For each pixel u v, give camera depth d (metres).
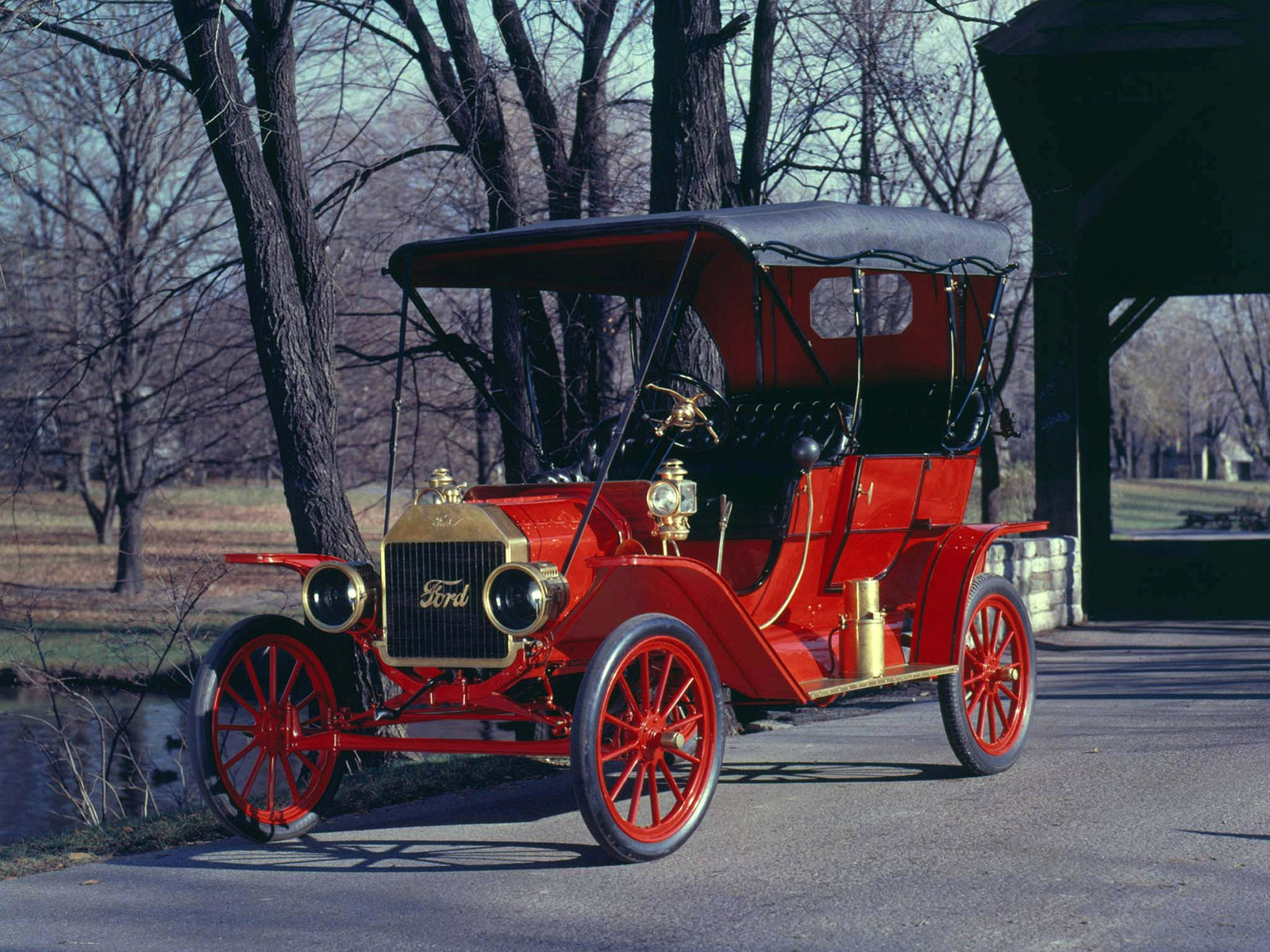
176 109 20.94
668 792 6.58
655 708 5.30
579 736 4.94
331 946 4.29
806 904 4.59
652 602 5.45
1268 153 15.48
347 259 17.42
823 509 6.21
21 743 13.95
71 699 14.44
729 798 6.39
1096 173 15.74
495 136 12.04
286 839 5.78
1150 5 12.45
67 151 22.05
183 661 15.80
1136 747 7.34
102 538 30.81
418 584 5.39
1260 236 16.33
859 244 6.22
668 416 6.88
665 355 8.03
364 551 9.37
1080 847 5.26
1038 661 11.24
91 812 10.66
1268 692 9.17
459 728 12.12
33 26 9.33
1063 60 12.82
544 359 12.18
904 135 17.42
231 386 17.86
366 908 4.71
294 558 5.64
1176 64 12.95
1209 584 17.64
